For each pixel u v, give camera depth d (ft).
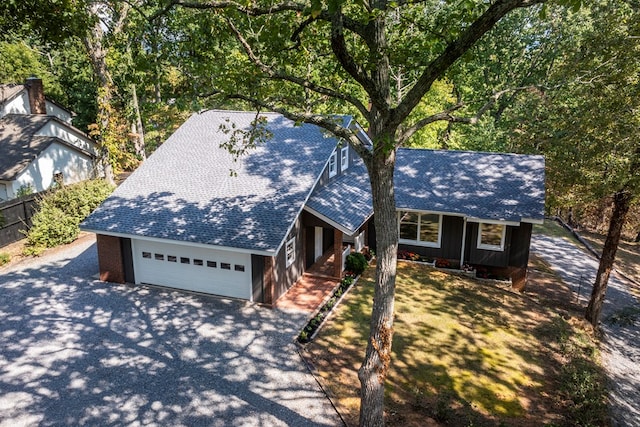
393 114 31.01
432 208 68.69
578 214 106.83
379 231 33.53
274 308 56.08
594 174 53.26
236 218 57.57
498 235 69.41
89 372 43.80
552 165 59.41
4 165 95.30
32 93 119.85
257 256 55.52
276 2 33.45
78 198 80.64
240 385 42.29
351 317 54.65
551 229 111.04
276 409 39.37
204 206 60.44
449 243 72.02
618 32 51.34
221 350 47.47
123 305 56.49
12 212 77.20
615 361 53.21
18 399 40.09
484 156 78.38
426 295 62.34
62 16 37.60
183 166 68.44
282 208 58.03
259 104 36.68
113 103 97.76
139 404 39.68
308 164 65.05
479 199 69.46
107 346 47.96
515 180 72.13
